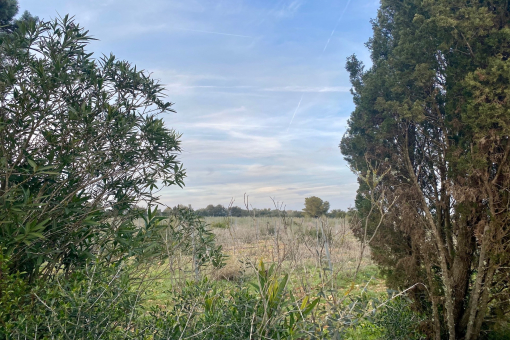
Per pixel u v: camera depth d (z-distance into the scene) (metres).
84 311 2.48
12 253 2.78
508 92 4.11
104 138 3.47
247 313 3.03
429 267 4.88
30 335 2.36
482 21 4.49
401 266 5.31
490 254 4.41
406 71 5.25
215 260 3.91
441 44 4.88
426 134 5.29
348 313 2.92
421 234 4.91
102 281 2.79
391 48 6.32
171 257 3.65
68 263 3.25
